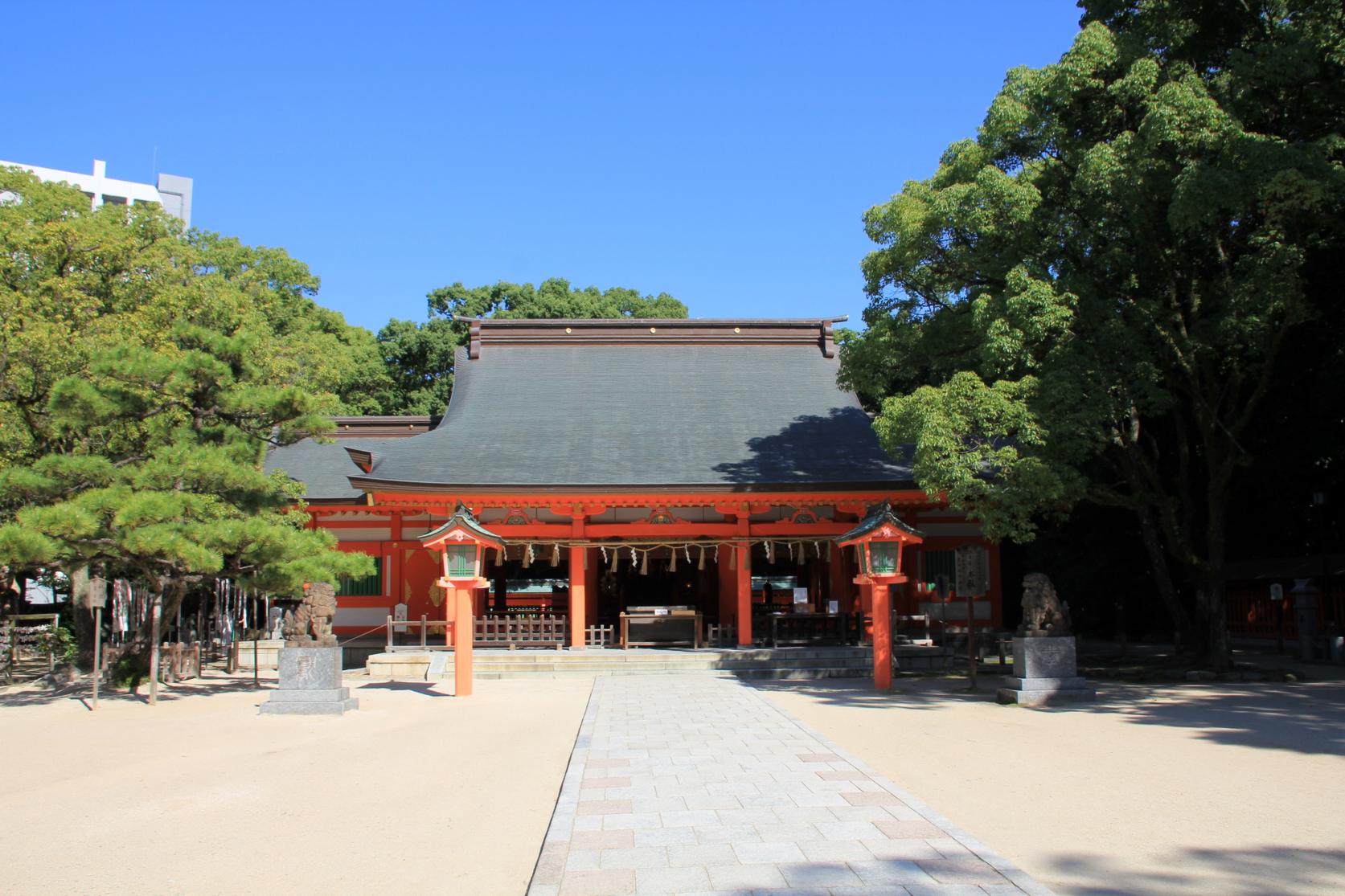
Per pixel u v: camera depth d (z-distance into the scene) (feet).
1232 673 62.18
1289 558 90.58
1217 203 49.98
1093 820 25.70
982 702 52.90
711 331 102.78
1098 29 56.70
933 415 54.49
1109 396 55.88
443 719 48.78
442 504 74.59
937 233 59.98
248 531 52.95
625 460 79.71
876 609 61.26
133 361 54.70
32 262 68.49
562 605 95.61
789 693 58.13
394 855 24.06
